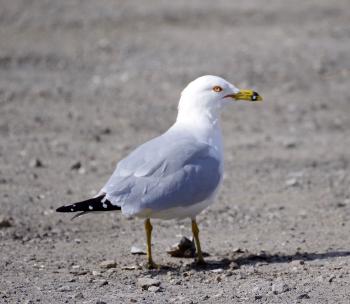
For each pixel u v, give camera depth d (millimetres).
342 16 28500
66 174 14859
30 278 9562
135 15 28469
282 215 12555
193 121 10344
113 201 9438
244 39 25875
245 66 23250
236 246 10977
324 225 11961
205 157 9984
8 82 22031
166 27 27266
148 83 22141
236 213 12680
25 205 12875
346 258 10242
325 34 26469
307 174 15039
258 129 18422
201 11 28906
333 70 23141
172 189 9586
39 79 22469
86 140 17344
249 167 15477
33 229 11773
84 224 12102
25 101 20391
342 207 12969
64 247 11008
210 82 10383
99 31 26859
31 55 24359
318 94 21250
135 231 11797
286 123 18922
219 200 13398
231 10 29031
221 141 10430
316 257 10336
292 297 8695
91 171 15094
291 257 10375
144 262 10289
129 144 17078
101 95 21109
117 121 18891
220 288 9125
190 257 10523
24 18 27938
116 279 9562
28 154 16156
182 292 9000
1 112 19375
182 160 9758
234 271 9781
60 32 26734
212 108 10375
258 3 29984
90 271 9898
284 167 15508
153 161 9703
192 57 24141
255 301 8586
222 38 26000
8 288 9141
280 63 23578
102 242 11250
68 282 9422
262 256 10414
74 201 13164
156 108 20031
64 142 17109
